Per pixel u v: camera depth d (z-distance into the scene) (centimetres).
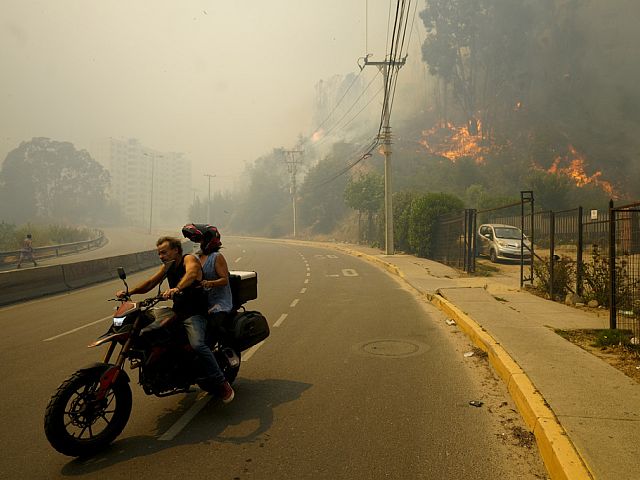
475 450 411
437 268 2130
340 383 605
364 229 4909
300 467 385
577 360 627
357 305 1245
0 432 475
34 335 958
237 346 565
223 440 440
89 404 416
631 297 921
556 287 1238
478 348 772
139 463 399
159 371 463
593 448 372
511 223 3416
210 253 530
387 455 404
